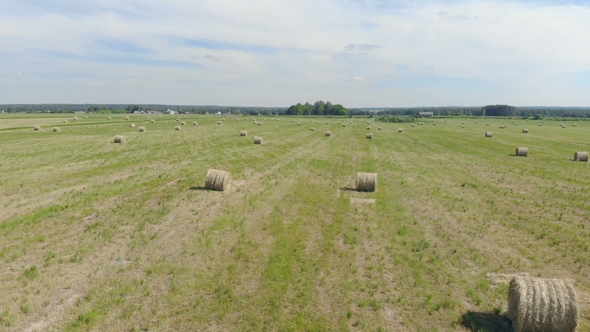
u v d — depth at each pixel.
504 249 13.70
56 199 19.00
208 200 19.52
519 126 97.94
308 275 11.50
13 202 18.31
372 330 8.96
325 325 9.06
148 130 63.59
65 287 10.52
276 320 9.23
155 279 11.09
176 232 14.88
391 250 13.47
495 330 9.03
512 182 25.41
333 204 19.42
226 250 13.27
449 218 17.27
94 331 8.68
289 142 49.69
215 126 78.56
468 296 10.51
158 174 25.88
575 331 8.47
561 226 16.19
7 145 39.06
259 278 11.27
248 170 28.45
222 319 9.23
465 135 66.69
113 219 16.23
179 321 9.11
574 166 32.34
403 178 26.66
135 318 9.20
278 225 15.97
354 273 11.70
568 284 8.80
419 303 10.09
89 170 26.69
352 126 91.88
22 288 10.38
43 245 13.30
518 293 8.77
